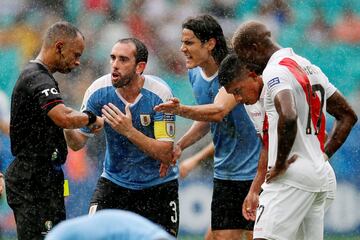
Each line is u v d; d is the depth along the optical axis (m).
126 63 22.09
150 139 22.31
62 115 20.05
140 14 41.28
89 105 22.94
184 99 39.91
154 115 22.77
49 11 41.25
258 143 24.33
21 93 20.39
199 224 35.22
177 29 40.94
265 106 19.47
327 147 20.41
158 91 22.70
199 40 23.38
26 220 20.66
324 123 19.89
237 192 24.55
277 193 19.34
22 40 40.59
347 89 40.44
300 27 41.25
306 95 19.27
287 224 19.27
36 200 20.69
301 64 19.58
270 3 41.59
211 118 22.69
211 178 35.53
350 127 20.30
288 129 18.47
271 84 18.97
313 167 19.33
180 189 35.38
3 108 27.53
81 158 35.56
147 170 23.23
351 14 41.44
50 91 20.16
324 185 19.56
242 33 19.81
